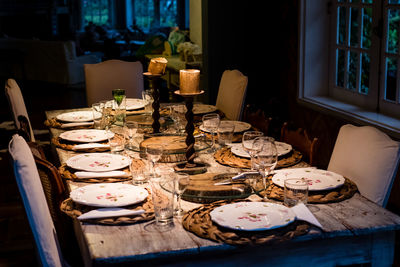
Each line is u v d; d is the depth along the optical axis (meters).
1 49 9.47
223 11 4.82
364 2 3.97
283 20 4.82
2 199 3.88
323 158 4.38
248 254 1.59
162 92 7.81
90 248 1.51
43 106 7.39
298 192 1.75
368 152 2.07
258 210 1.71
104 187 1.93
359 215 1.71
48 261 1.73
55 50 9.09
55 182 1.99
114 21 15.23
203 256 1.56
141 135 2.68
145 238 1.57
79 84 9.33
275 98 5.05
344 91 4.36
